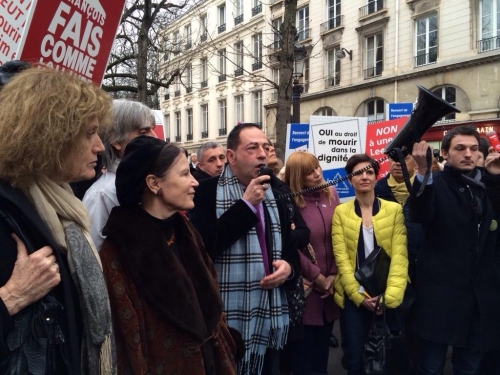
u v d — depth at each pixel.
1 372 1.03
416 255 2.97
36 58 1.82
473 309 2.49
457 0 14.87
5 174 1.09
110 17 2.17
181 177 1.53
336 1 19.16
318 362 3.01
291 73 6.90
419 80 16.16
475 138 2.49
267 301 2.06
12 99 1.09
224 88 26.05
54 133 1.08
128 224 1.44
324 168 4.97
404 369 2.55
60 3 1.89
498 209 2.36
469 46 14.66
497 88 14.03
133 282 1.39
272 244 2.14
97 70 2.14
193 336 1.41
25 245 1.08
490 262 2.48
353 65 18.58
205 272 1.60
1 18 1.84
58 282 1.09
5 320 1.00
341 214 2.96
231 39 24.91
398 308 2.60
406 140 2.18
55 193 1.18
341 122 5.01
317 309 2.88
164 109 33.59
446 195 2.52
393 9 16.91
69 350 1.12
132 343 1.33
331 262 3.02
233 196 2.11
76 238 1.19
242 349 1.87
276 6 21.39
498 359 2.75
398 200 3.73
